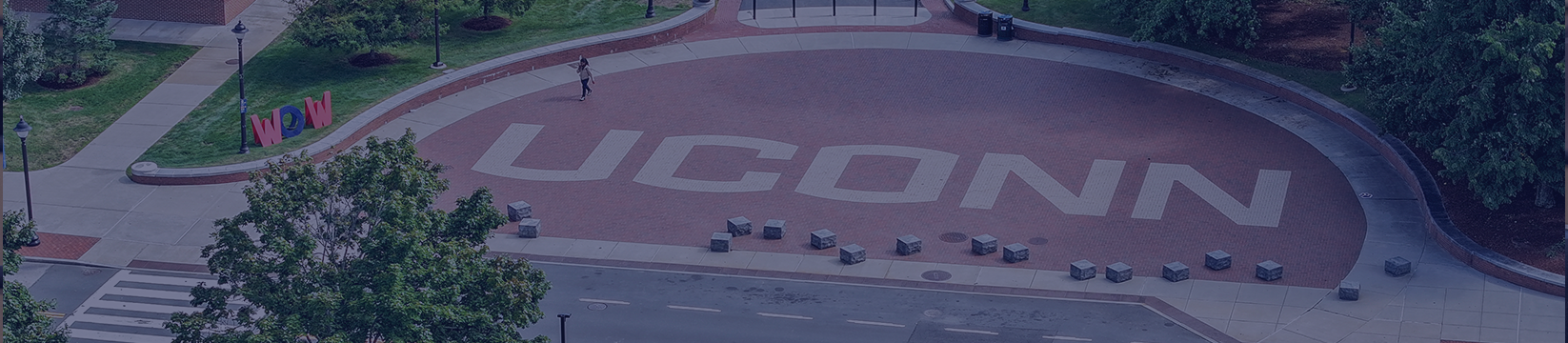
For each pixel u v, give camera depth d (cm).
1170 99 6550
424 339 3294
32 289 4881
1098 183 5684
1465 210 5162
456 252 3503
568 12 7662
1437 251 5009
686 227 5381
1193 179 5703
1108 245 5156
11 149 6091
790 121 6366
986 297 4731
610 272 4981
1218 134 6141
